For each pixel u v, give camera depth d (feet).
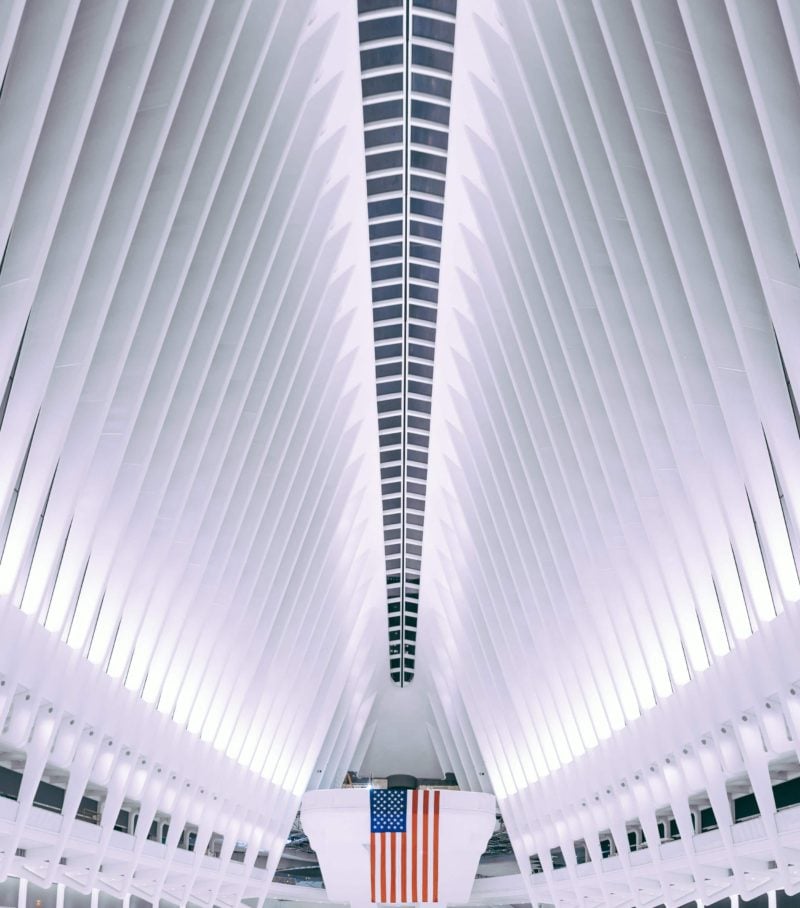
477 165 64.75
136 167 45.62
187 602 69.26
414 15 57.88
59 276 43.42
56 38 36.27
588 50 48.55
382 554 119.03
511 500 86.07
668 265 49.47
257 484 75.61
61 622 53.01
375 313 81.92
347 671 131.54
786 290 40.27
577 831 99.60
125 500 55.88
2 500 43.75
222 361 61.00
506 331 72.69
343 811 108.68
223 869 100.68
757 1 37.76
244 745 97.30
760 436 47.32
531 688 98.78
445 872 106.22
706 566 56.75
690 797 79.82
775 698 53.57
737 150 40.29
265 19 49.39
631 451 59.00
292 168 58.75
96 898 89.35
